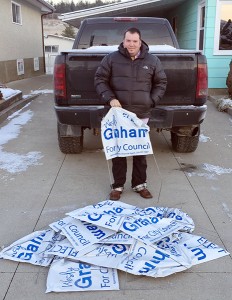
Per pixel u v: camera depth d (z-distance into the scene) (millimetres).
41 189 4102
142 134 3586
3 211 3588
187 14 11898
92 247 2793
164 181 4320
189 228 3141
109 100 3510
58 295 2461
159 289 2514
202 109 4391
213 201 3811
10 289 2520
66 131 4711
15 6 15594
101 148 5578
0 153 5328
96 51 4242
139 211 3305
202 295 2463
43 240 2982
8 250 2887
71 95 4324
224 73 9992
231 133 6449
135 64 3455
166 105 4398
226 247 2990
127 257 2713
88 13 11344
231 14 9703
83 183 4270
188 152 5336
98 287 2512
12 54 15086
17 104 8734
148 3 11180
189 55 4281
